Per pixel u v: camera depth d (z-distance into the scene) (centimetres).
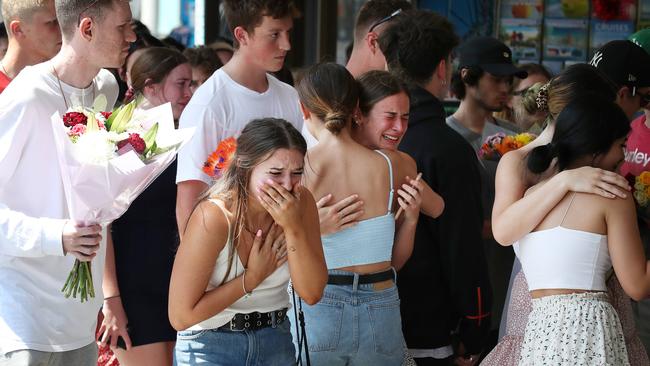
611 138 525
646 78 682
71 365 541
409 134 630
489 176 768
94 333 557
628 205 516
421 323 631
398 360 575
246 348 502
